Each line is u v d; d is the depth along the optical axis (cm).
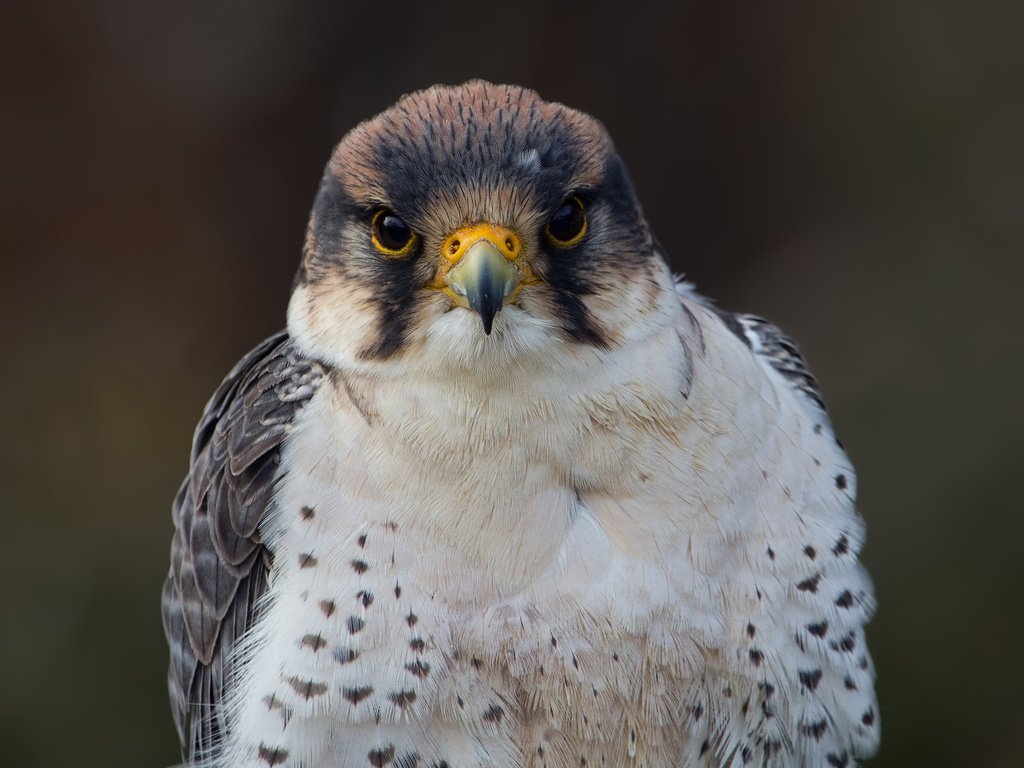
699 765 617
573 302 598
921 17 1319
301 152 1429
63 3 1409
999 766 1066
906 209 1276
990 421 1131
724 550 601
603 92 1431
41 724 1094
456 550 589
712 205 1412
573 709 599
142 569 1170
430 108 621
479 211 592
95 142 1415
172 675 773
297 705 594
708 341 626
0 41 1404
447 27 1424
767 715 616
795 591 614
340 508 598
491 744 598
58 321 1361
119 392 1316
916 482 1122
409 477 591
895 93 1316
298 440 616
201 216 1418
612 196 621
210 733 686
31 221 1397
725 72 1409
